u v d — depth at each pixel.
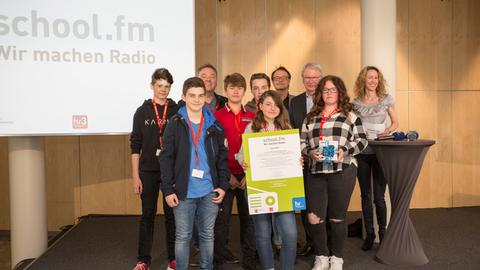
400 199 3.51
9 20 3.65
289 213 2.96
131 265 3.70
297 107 3.63
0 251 4.81
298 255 3.78
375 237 4.14
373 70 3.88
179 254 2.85
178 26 3.99
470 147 5.84
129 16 3.89
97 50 3.83
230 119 3.30
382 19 4.25
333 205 3.16
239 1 5.59
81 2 3.78
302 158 2.94
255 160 2.92
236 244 4.29
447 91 5.77
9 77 3.66
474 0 5.73
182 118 2.85
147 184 3.32
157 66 3.96
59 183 5.54
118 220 5.34
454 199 5.86
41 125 3.74
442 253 3.81
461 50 5.75
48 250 4.14
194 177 2.84
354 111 3.20
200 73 3.78
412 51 5.69
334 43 5.68
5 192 5.41
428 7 5.68
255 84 3.49
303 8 5.64
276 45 5.64
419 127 5.75
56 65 3.74
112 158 5.59
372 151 3.84
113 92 3.88
